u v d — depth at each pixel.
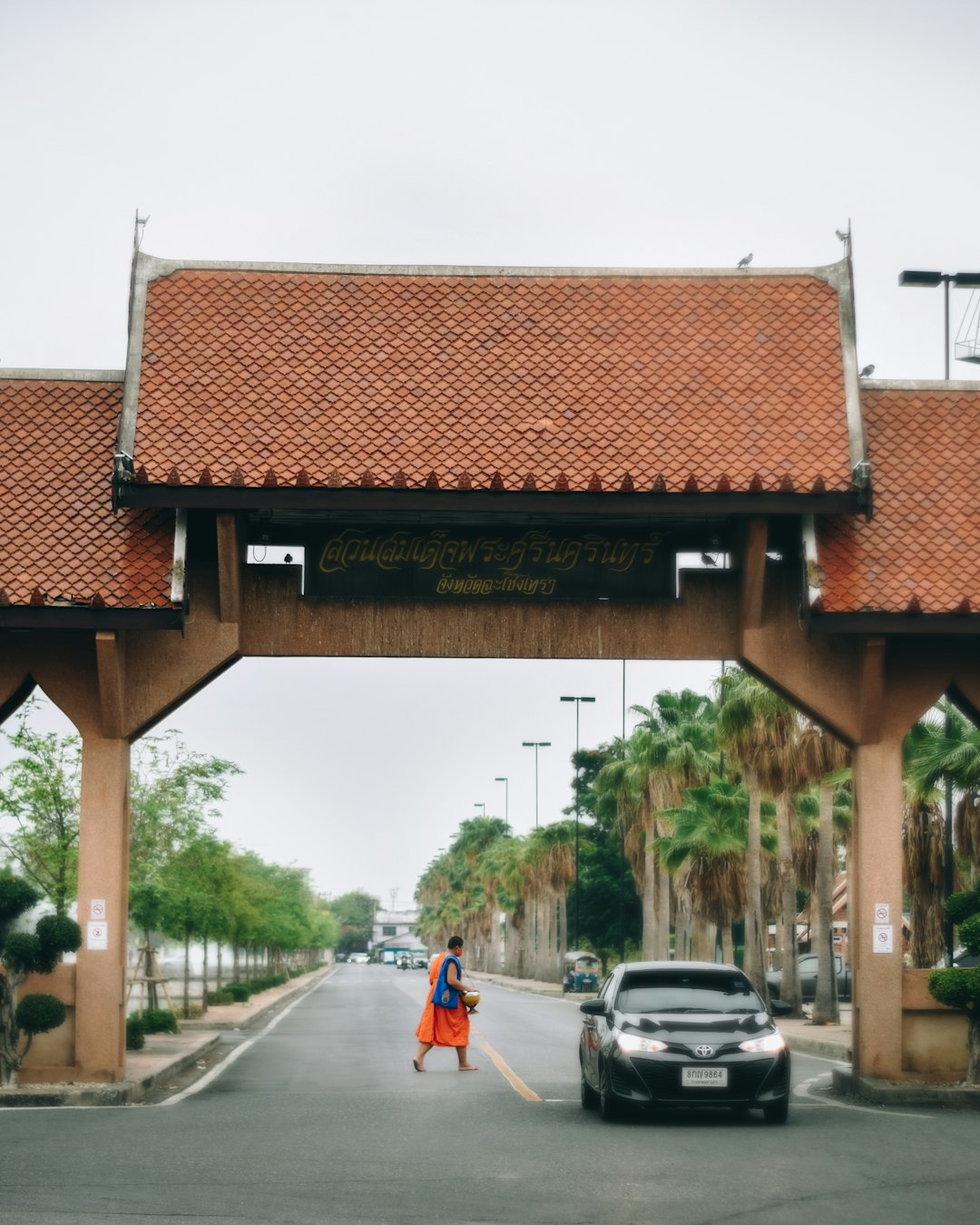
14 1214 10.55
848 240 22.28
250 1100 18.97
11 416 21.58
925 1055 20.31
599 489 19.98
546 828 88.94
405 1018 43.81
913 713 20.97
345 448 20.38
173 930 41.59
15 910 19.58
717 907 51.84
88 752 20.38
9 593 19.78
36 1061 19.97
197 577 20.81
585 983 71.50
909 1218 10.67
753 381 21.33
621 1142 14.68
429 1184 12.05
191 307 21.52
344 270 22.05
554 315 21.86
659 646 21.22
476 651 21.12
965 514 21.27
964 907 20.31
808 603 20.08
